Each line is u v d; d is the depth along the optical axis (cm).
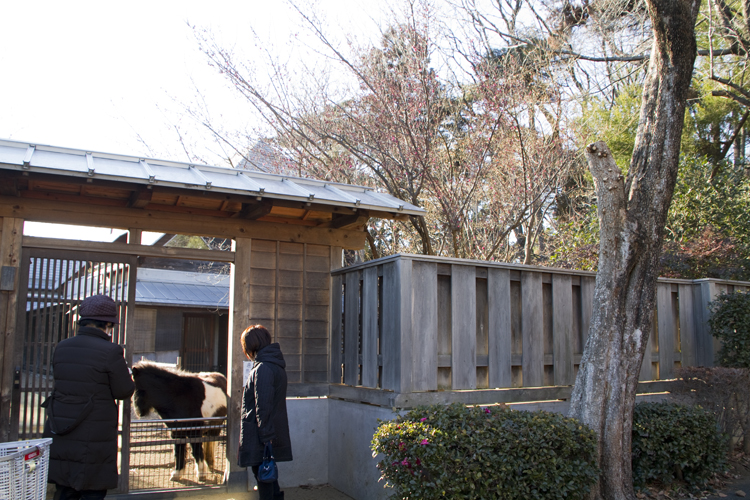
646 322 478
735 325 631
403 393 453
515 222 885
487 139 881
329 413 572
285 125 927
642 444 492
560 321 568
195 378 563
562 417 437
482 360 509
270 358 417
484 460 372
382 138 855
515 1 1115
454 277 499
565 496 402
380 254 972
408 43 863
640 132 503
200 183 441
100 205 494
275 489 411
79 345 363
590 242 862
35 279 467
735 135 1298
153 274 1245
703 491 518
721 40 1093
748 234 886
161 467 602
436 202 892
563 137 926
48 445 308
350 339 548
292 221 580
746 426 612
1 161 382
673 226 902
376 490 478
